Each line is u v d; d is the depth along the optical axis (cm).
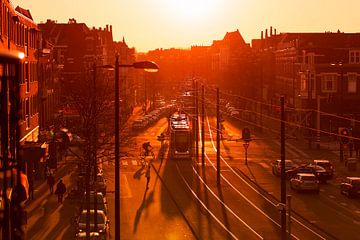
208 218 5556
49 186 6888
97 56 16462
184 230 5091
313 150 10525
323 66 12250
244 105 18725
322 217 5606
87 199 4481
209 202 6281
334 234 4941
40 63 8838
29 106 7462
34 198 6341
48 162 7612
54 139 7656
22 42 7144
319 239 4756
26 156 6122
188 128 9681
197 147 9538
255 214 5734
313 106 12294
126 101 13862
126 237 4838
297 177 6931
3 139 1127
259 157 9681
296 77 13988
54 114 10438
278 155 9919
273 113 16925
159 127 14300
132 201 6319
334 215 5697
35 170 7594
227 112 17212
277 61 16800
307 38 13962
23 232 1167
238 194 6731
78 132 7044
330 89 12250
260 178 7762
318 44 13675
